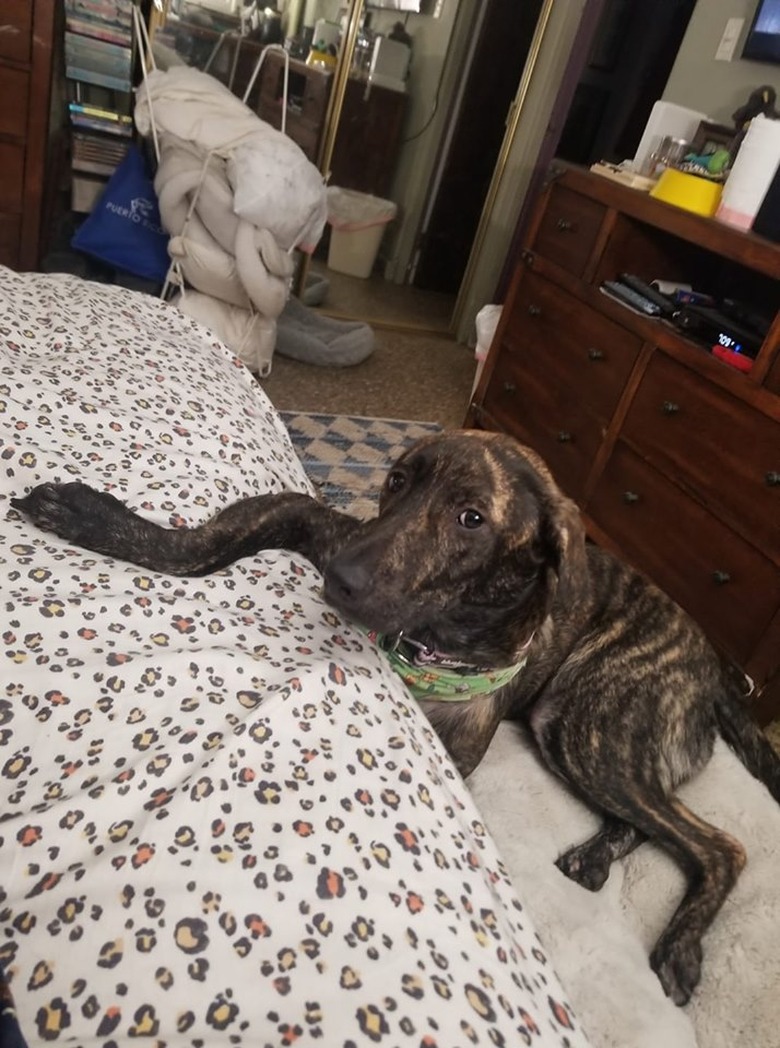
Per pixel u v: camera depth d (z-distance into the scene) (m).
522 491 1.48
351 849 0.98
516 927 1.08
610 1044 1.33
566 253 3.31
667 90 3.77
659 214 2.79
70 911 0.84
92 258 3.70
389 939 0.90
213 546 1.46
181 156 3.40
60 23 3.37
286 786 1.02
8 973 0.78
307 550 1.60
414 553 1.38
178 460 1.69
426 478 1.46
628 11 4.58
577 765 1.76
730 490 2.43
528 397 3.48
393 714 1.27
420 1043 0.81
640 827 1.70
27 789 0.98
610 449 2.96
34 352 1.89
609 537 2.92
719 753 1.94
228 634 1.30
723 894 1.60
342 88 4.64
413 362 4.83
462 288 5.41
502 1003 0.90
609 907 1.61
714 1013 1.46
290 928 0.87
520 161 4.97
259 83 4.49
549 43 4.72
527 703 1.92
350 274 6.16
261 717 1.09
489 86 5.66
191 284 3.63
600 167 3.25
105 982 0.79
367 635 1.54
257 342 3.81
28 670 1.10
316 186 3.54
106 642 1.19
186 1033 0.76
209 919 0.85
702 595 2.48
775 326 2.29
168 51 4.19
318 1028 0.79
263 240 3.41
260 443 1.97
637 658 1.83
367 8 5.07
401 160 5.82
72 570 1.30
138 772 0.98
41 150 3.28
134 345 2.06
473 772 1.81
